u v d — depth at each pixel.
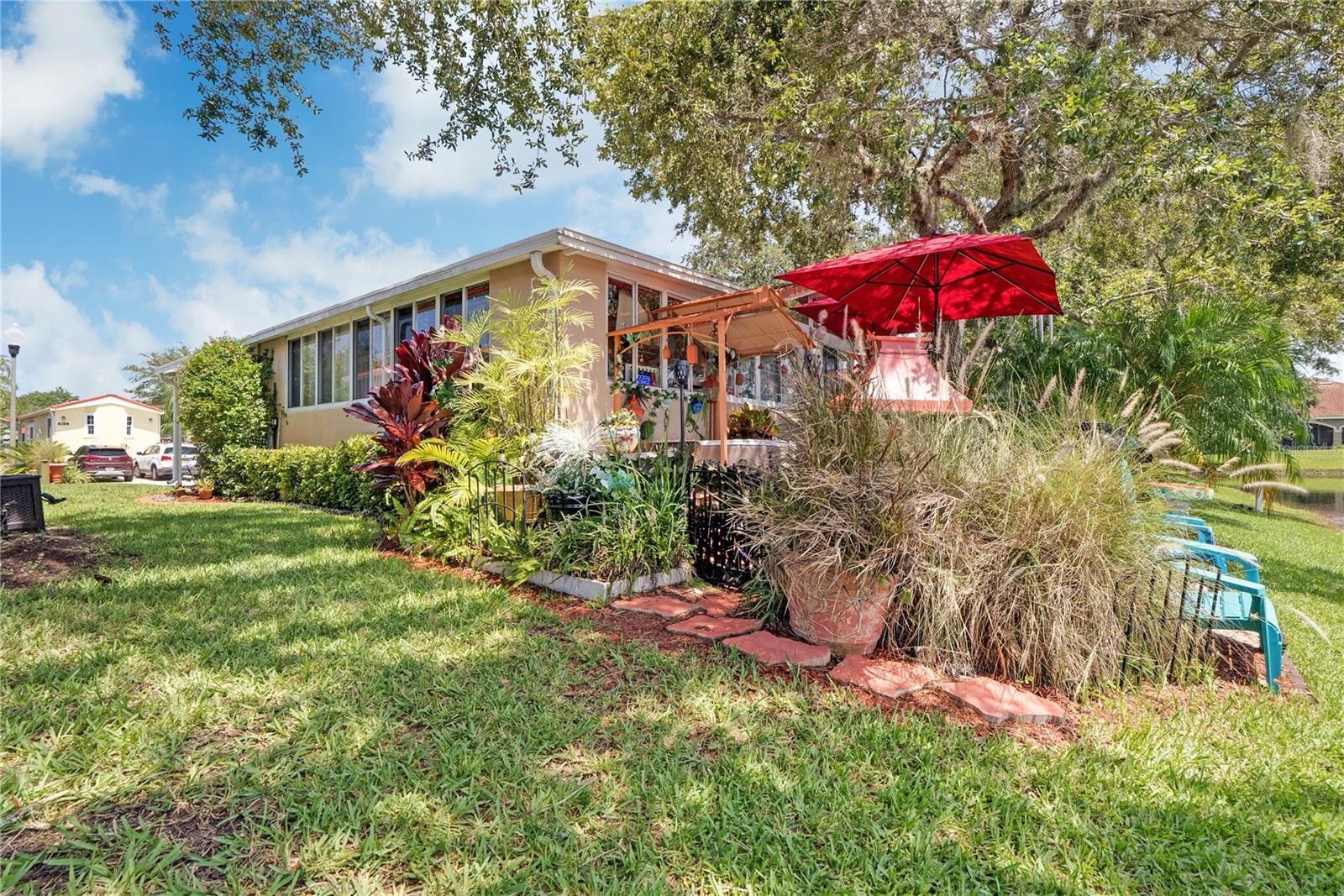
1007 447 3.65
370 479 8.65
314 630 3.78
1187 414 9.41
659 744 2.56
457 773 2.30
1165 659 3.40
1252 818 2.23
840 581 3.47
